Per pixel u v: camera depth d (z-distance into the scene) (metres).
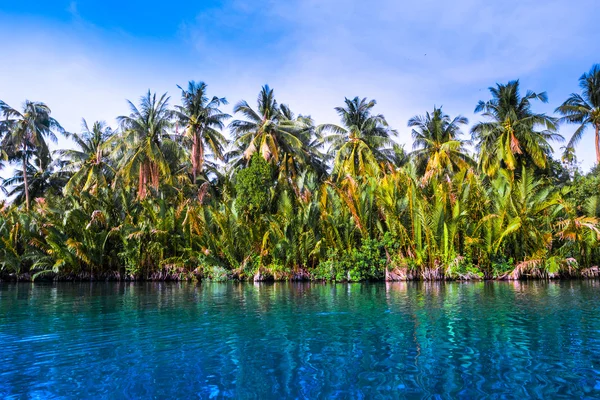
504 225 21.03
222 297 14.62
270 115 34.28
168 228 24.44
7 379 5.48
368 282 21.05
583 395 4.73
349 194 21.95
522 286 17.44
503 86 33.16
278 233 22.16
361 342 7.25
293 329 8.45
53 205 26.55
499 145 31.88
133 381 5.38
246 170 24.19
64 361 6.27
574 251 21.69
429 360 6.11
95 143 35.97
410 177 22.20
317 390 4.99
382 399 4.69
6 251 25.38
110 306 12.42
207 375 5.59
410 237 21.56
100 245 24.95
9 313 11.12
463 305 11.54
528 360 6.03
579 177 28.80
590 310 10.40
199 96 34.03
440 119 35.62
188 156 34.50
